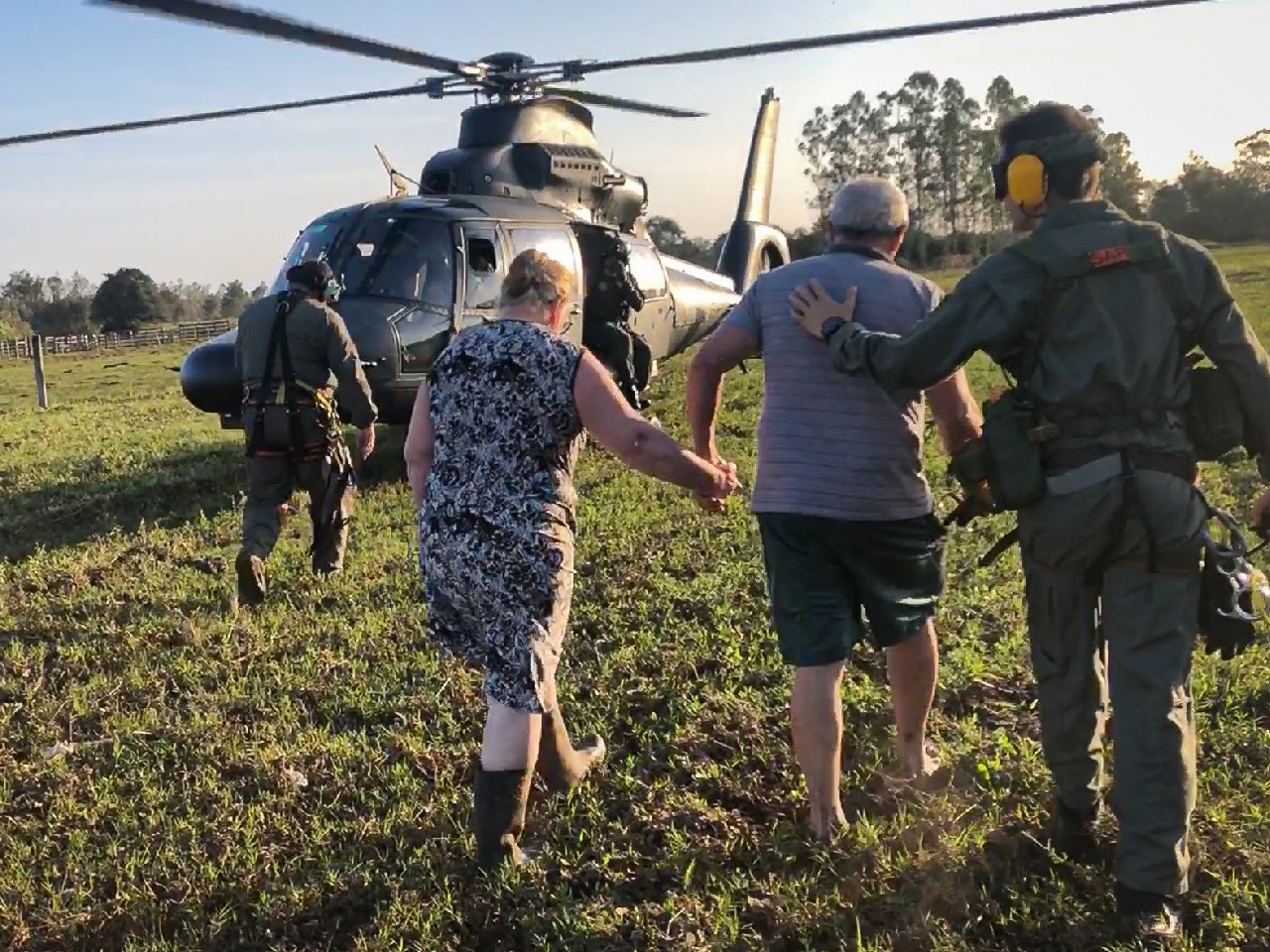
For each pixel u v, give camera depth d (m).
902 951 2.89
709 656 4.75
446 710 4.41
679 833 3.42
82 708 4.62
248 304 5.92
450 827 3.56
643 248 11.18
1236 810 3.37
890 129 85.06
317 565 6.21
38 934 3.13
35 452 11.38
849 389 3.23
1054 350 2.81
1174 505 2.75
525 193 9.97
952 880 3.10
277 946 3.06
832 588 3.28
